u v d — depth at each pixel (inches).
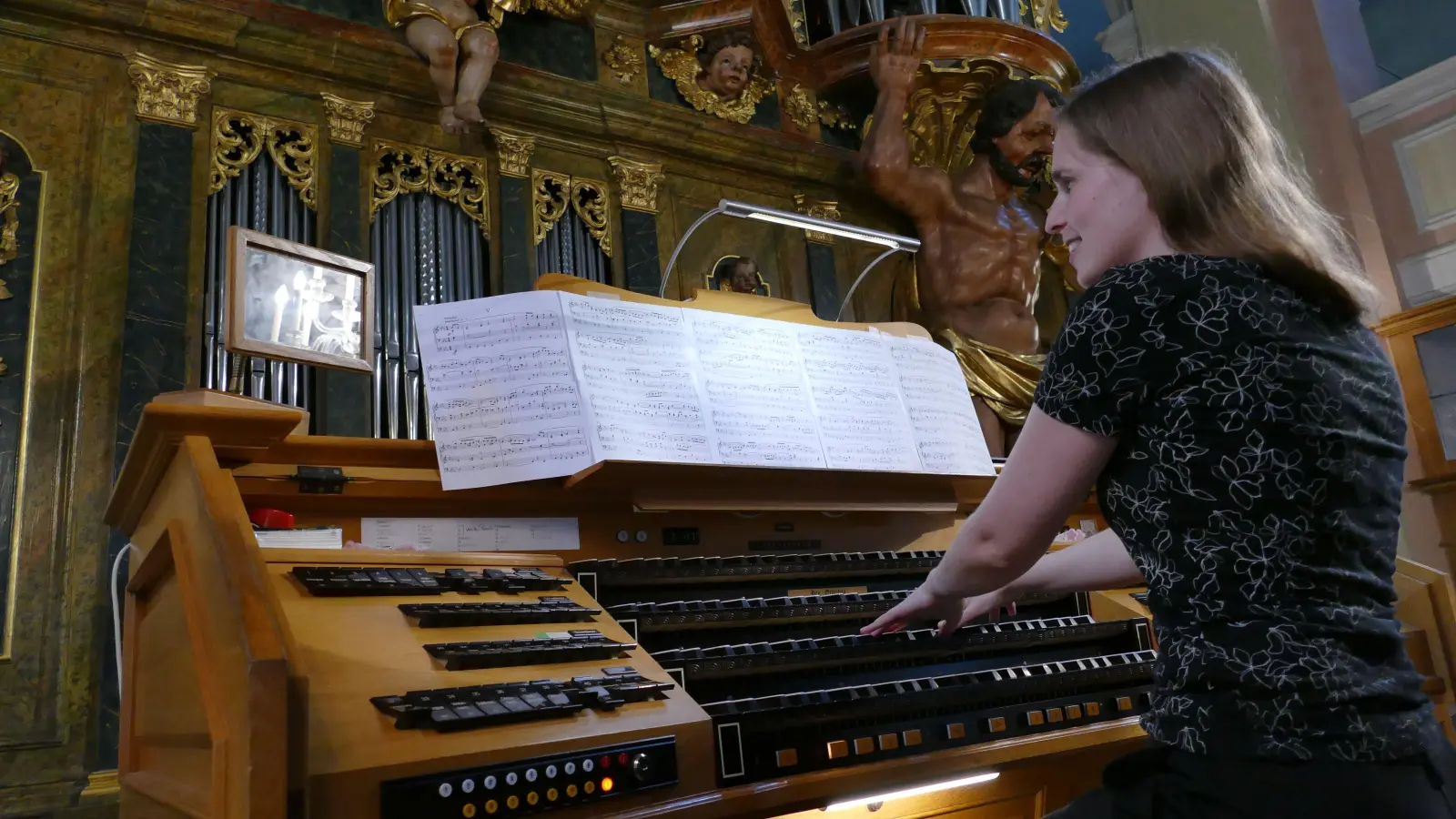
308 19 156.9
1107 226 49.3
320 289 84.2
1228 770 40.8
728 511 87.7
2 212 132.7
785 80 211.6
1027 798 79.7
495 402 79.3
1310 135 260.8
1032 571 66.5
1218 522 42.0
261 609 47.6
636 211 186.7
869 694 67.0
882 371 101.0
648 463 78.4
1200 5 277.3
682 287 187.3
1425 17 298.2
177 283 140.8
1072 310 47.1
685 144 193.9
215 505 55.1
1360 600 42.3
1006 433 193.6
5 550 120.9
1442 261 254.5
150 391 134.4
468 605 62.5
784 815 65.1
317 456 73.2
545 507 81.4
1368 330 47.1
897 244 151.3
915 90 209.3
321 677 51.9
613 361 84.7
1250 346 42.0
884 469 92.4
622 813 52.7
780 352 95.3
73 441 128.2
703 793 56.2
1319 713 39.5
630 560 75.9
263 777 42.6
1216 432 42.0
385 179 165.2
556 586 70.7
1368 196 261.4
